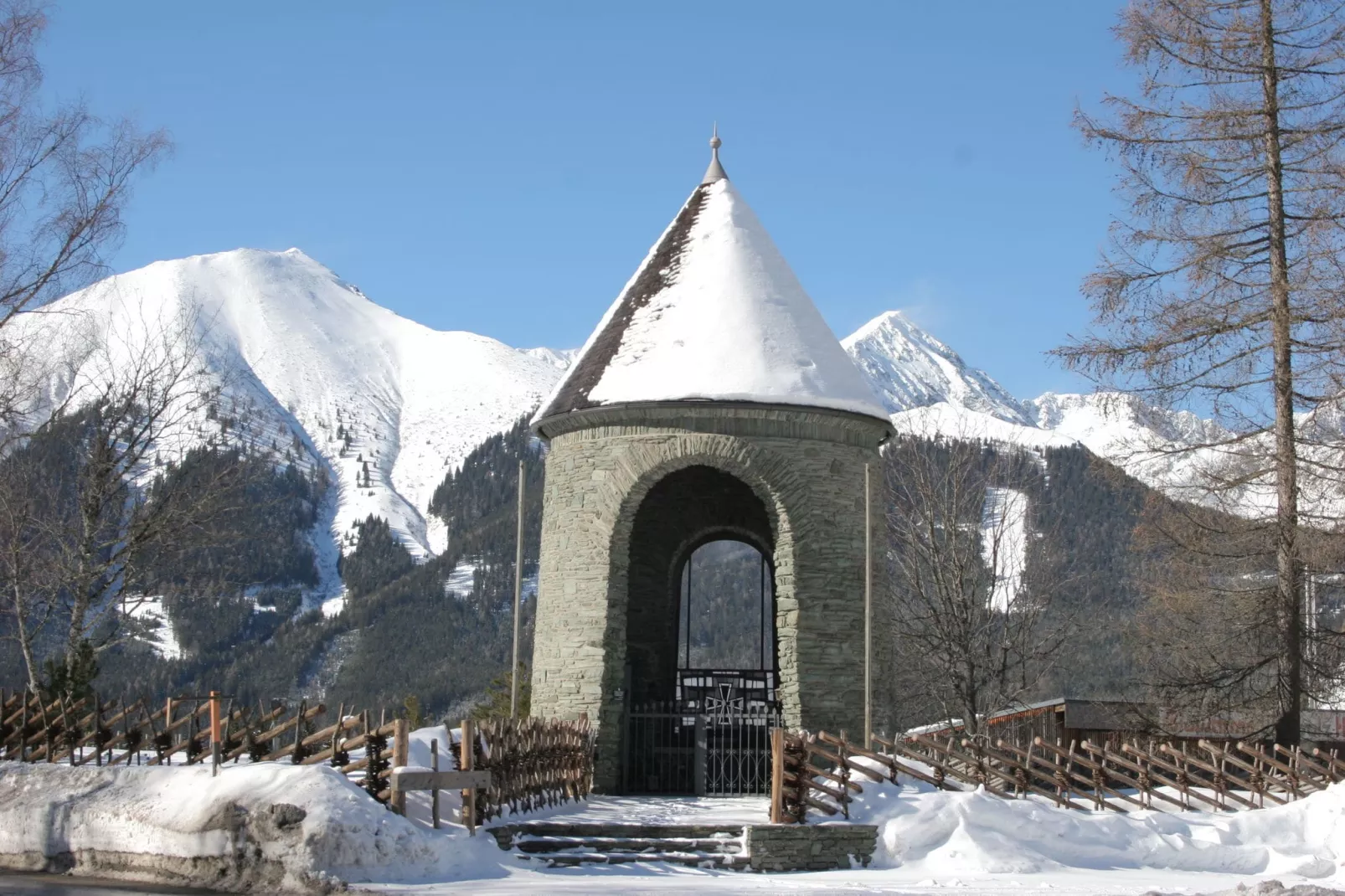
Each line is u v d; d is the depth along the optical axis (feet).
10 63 93.97
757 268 89.15
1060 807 69.72
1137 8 98.27
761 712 91.30
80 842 63.57
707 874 58.95
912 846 62.75
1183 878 61.57
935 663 137.90
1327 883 60.90
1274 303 94.32
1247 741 94.38
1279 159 96.94
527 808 67.05
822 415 83.51
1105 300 99.30
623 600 83.46
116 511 132.46
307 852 54.34
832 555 82.53
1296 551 91.97
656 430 83.15
